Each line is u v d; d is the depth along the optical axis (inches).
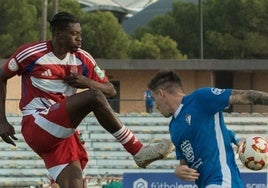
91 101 514.0
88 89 540.4
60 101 527.8
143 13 5620.1
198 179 506.6
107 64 3189.0
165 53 4205.2
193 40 4522.6
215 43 4318.4
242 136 2020.2
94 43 4072.3
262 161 528.7
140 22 5521.7
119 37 4126.5
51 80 539.2
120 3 6560.0
